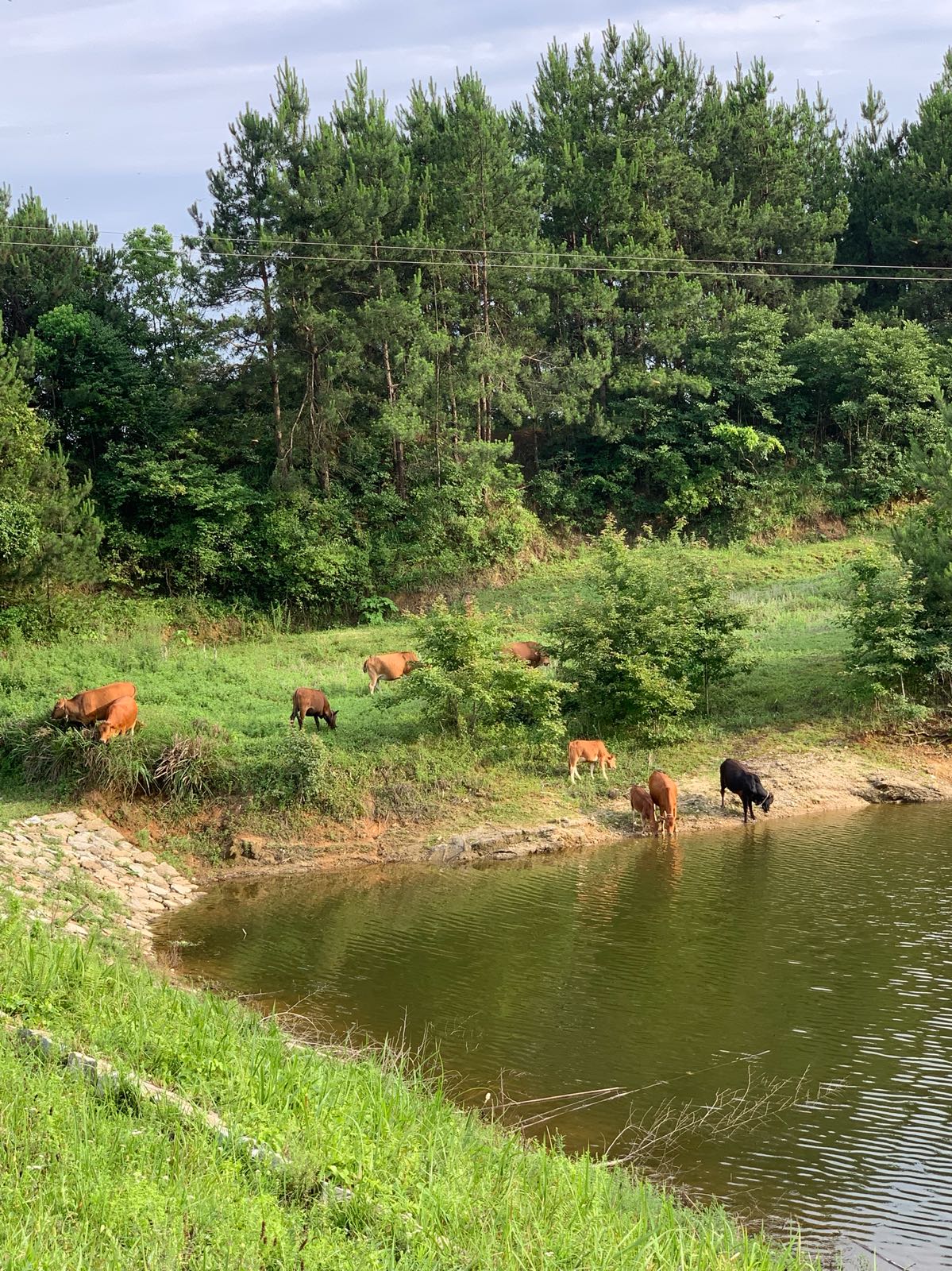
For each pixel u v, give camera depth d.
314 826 17.86
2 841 15.77
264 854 17.27
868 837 17.41
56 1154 5.82
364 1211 5.75
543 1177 6.54
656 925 13.62
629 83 45.22
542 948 13.00
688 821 18.61
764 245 47.06
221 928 14.21
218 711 21.55
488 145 39.44
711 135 47.09
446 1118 7.62
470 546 37.34
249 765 18.22
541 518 41.44
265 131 35.22
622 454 42.19
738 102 48.75
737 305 43.88
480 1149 7.00
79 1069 6.86
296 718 20.34
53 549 27.09
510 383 38.62
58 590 28.84
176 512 35.47
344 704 22.75
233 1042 8.03
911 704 21.52
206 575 34.94
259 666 26.69
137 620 31.23
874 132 51.41
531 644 24.03
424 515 37.34
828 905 14.15
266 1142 6.34
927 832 17.62
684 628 21.59
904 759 20.77
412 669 22.30
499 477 38.59
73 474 35.97
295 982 12.09
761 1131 8.66
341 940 13.59
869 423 42.12
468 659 20.31
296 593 35.34
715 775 20.14
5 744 19.16
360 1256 5.25
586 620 21.47
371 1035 10.55
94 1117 6.31
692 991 11.52
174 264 39.75
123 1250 5.02
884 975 11.76
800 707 22.36
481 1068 9.83
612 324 42.19
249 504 35.34
